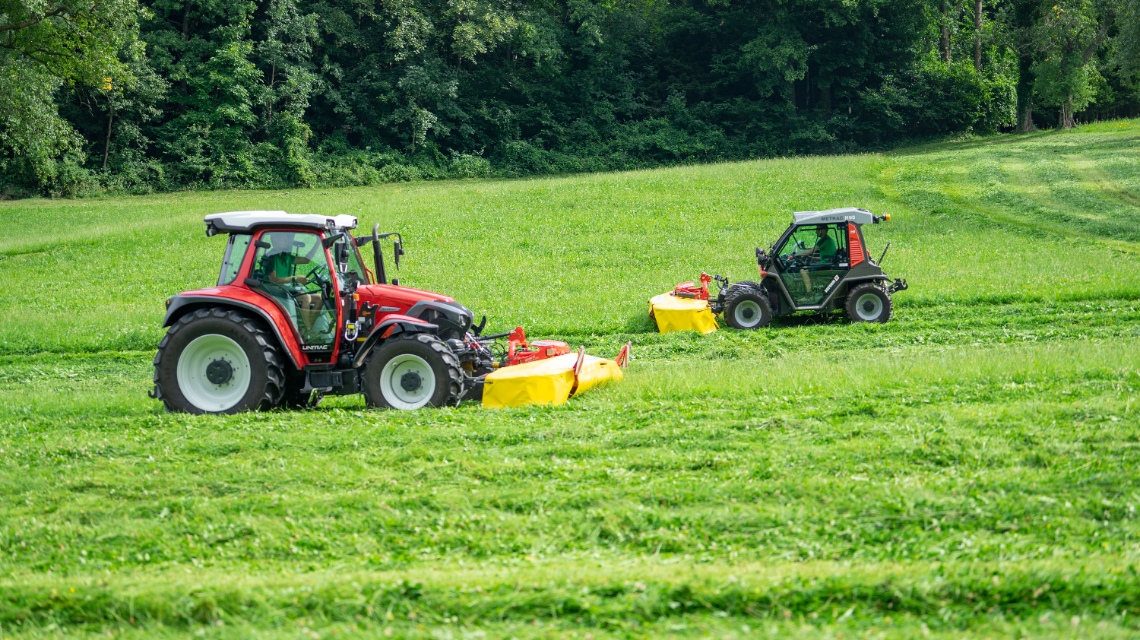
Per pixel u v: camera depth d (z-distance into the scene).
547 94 72.88
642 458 9.96
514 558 7.59
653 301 21.19
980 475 8.95
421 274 28.05
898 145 72.94
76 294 26.72
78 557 8.00
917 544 7.47
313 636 6.11
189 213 43.34
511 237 33.56
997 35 70.94
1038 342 17.66
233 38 60.75
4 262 31.45
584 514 8.41
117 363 19.78
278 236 13.33
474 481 9.47
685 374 14.52
